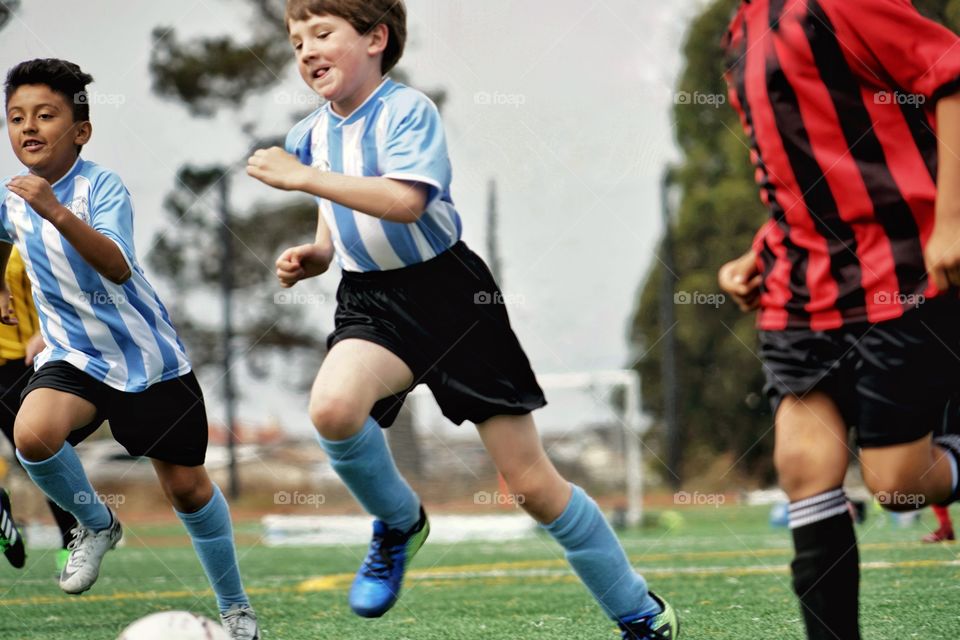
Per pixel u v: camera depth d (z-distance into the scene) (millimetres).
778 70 4984
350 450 5309
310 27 5590
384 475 5480
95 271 6762
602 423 36062
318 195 5223
